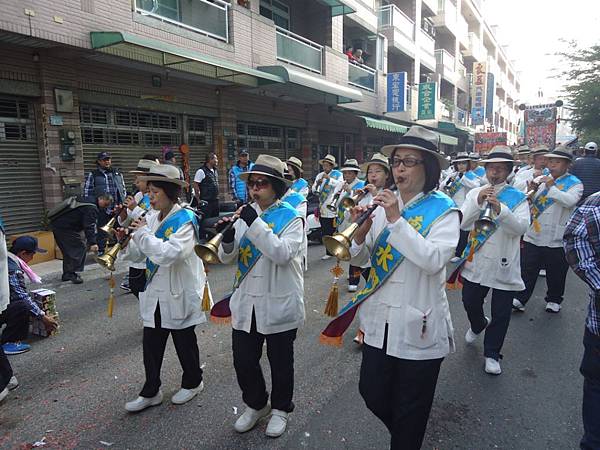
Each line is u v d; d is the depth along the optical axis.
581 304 6.00
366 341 2.45
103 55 8.40
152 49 8.01
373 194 3.30
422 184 2.47
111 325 5.12
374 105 18.64
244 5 12.04
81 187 8.83
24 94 8.02
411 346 2.32
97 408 3.45
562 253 5.47
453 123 26.34
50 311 4.92
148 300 3.25
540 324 5.26
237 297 3.04
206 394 3.63
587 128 18.09
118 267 7.66
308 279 7.17
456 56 29.81
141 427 3.19
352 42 19.31
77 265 6.81
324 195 8.52
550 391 3.74
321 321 5.31
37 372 4.02
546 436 3.14
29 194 8.39
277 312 2.98
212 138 12.27
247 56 11.85
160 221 3.34
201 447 2.97
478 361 4.29
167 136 11.01
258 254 2.96
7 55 7.73
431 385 2.38
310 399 3.58
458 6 29.98
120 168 9.93
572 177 5.52
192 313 3.32
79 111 9.05
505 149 4.24
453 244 2.29
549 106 19.00
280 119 14.62
